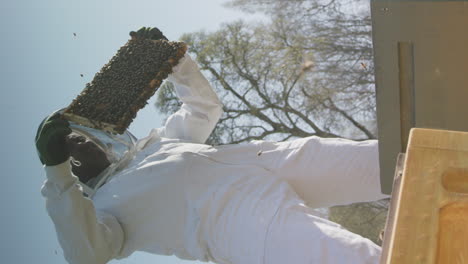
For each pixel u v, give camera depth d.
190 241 2.74
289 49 8.34
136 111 2.68
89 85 2.86
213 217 2.64
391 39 2.25
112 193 2.86
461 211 1.34
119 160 3.03
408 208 1.35
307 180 2.77
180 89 3.21
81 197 2.60
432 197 1.35
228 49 8.49
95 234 2.62
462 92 2.23
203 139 3.25
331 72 8.05
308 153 2.78
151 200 2.79
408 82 2.30
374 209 6.82
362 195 2.80
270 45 8.50
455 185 1.39
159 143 3.05
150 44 2.96
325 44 8.25
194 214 2.73
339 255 2.24
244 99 8.35
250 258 2.51
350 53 8.20
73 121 2.71
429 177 1.39
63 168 2.58
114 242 2.75
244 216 2.55
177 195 2.77
